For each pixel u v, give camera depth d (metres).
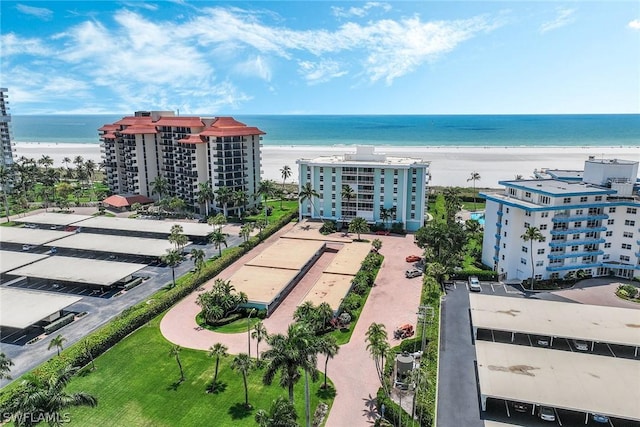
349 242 123.19
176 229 119.06
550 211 93.38
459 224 125.56
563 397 55.31
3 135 194.12
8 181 184.75
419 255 116.81
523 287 95.06
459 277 100.75
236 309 85.44
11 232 130.38
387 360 66.06
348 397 60.66
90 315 85.31
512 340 75.06
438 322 78.69
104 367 68.00
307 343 48.84
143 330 79.31
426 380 57.22
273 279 94.81
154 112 184.25
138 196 173.62
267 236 135.00
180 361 69.44
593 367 62.09
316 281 100.88
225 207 151.75
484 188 198.50
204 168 159.38
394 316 83.38
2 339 76.69
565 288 94.06
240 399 60.47
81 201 187.00
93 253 123.00
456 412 57.94
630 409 53.00
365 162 140.38
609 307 79.19
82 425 55.56
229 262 111.81
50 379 45.56
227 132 151.75
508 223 97.81
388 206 137.62
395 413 55.12
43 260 107.12
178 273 106.12
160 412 57.91
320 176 142.00
